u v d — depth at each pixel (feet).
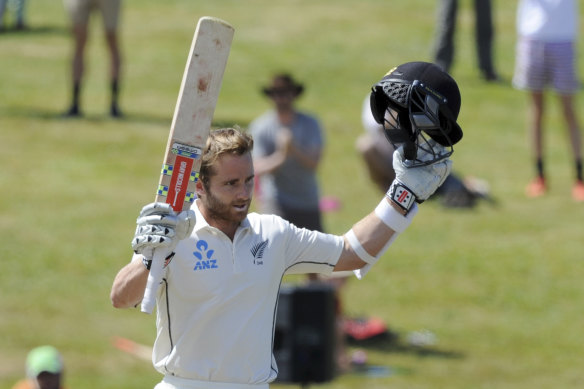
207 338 49.60
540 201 165.58
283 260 51.47
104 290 133.18
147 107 210.38
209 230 49.75
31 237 146.41
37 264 138.62
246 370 49.88
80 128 192.54
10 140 184.03
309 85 228.02
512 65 246.88
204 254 49.55
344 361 113.09
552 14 160.15
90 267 138.62
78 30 197.36
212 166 49.19
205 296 49.44
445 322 127.54
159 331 50.67
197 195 50.39
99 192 163.84
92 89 221.46
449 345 122.11
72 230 149.28
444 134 50.93
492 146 192.34
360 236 52.54
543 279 138.31
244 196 49.44
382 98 52.03
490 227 155.43
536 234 152.56
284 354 89.45
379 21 284.41
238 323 49.70
